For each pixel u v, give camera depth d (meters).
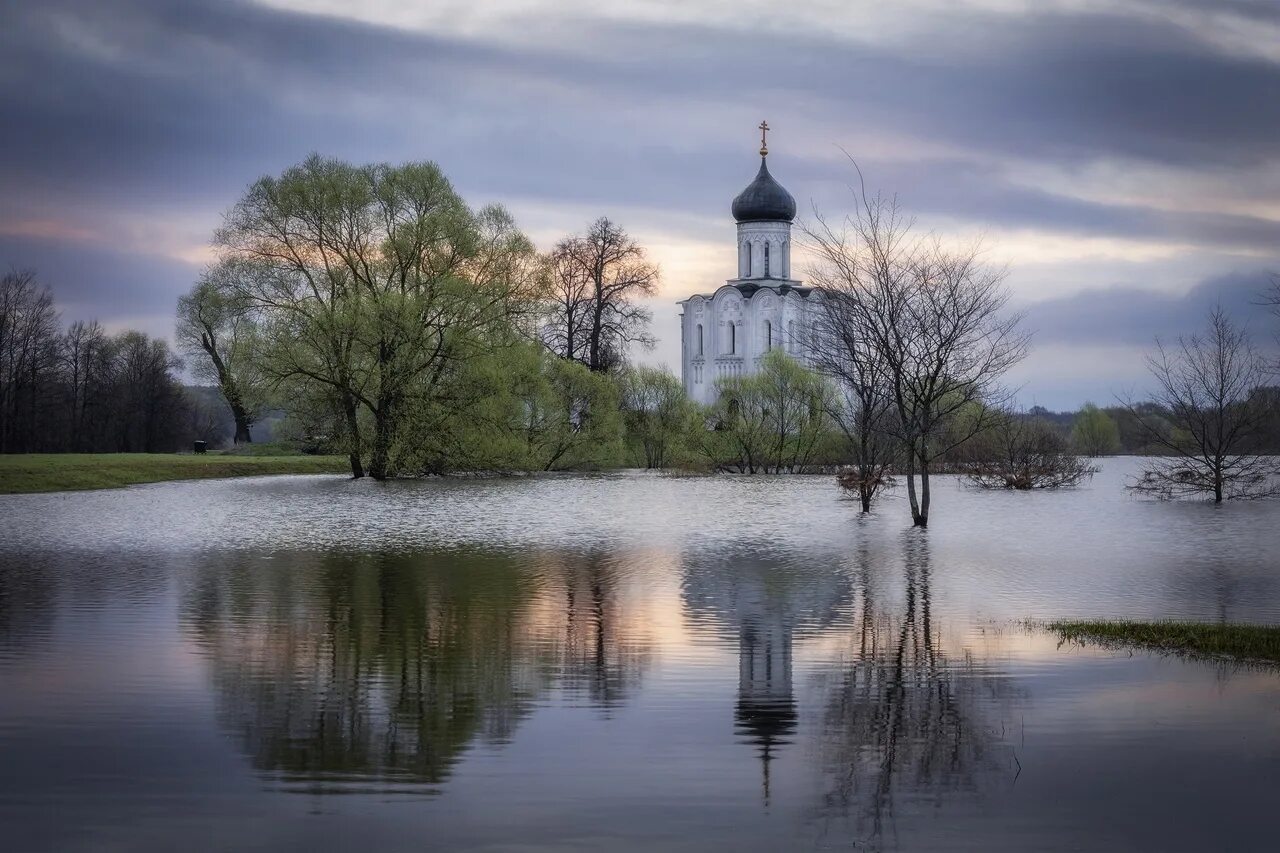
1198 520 44.38
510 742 13.43
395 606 22.47
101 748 13.12
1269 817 11.33
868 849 10.58
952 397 57.72
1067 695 15.60
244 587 24.94
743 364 122.62
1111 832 10.99
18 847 10.50
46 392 96.25
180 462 68.25
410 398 62.91
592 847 10.55
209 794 11.73
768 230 124.81
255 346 61.94
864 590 25.11
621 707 14.95
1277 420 57.16
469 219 64.38
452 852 10.42
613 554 31.72
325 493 56.50
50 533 36.72
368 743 13.38
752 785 12.08
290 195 62.59
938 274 47.12
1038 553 32.75
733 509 48.41
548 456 75.19
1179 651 18.33
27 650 18.09
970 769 12.62
